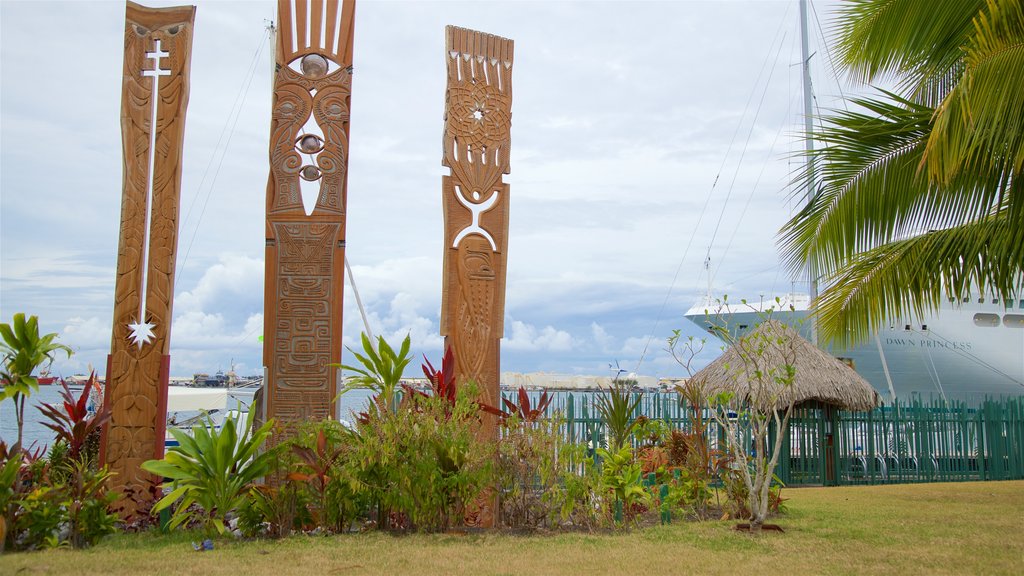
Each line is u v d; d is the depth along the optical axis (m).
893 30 8.69
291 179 7.62
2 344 6.39
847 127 8.31
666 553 5.68
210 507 6.13
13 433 18.11
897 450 12.89
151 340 7.18
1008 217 7.57
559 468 6.88
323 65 7.77
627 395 9.60
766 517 7.47
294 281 7.52
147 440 7.06
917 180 7.82
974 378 22.30
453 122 8.02
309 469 6.47
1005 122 6.56
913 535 6.59
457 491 6.57
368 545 5.84
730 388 11.85
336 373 7.43
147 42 7.46
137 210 7.27
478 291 7.93
